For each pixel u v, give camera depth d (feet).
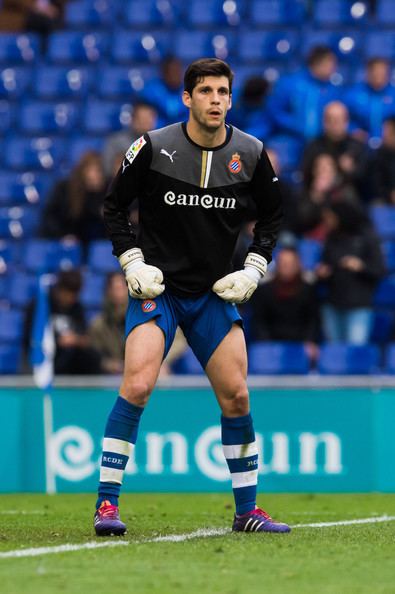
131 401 68.69
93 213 157.17
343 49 192.34
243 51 196.24
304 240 148.97
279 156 167.63
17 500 107.34
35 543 65.51
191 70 67.72
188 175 68.44
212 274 69.51
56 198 159.02
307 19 202.18
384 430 118.01
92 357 127.85
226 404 70.69
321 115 169.17
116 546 63.57
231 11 204.13
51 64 203.21
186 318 69.82
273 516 88.17
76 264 157.79
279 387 118.21
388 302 150.71
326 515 89.56
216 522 80.79
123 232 69.67
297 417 118.11
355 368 135.13
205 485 117.60
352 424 118.11
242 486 71.72
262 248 71.56
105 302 131.44
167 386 118.01
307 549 62.49
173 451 117.70
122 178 69.10
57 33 206.39
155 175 68.59
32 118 192.03
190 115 68.64
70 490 118.42
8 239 174.60
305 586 50.70
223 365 69.97
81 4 212.64
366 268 138.72
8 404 119.14
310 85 170.91
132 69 196.85
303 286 135.54
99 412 118.83
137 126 160.04
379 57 190.19
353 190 149.69
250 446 71.56
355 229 139.33
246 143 69.41
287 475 118.01
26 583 51.16
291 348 134.72
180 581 51.78
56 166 185.37
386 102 171.42
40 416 119.14
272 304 135.44
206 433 117.70
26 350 138.21
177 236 69.05
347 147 155.12
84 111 190.90
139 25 207.51
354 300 138.31
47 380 119.14
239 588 50.03
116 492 69.56
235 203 69.36
